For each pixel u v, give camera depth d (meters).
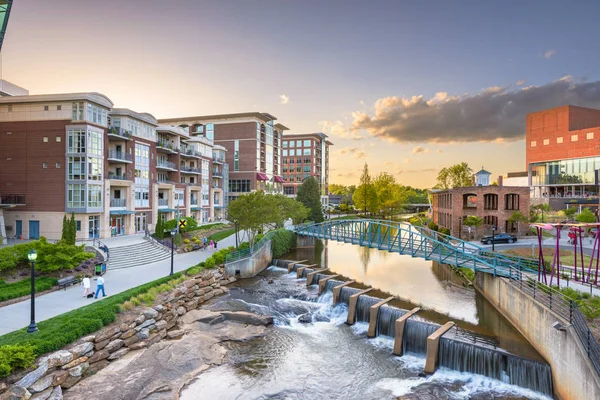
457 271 36.91
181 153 58.22
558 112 71.81
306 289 31.72
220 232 53.53
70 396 14.78
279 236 46.84
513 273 24.52
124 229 44.47
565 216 56.19
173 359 18.20
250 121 80.88
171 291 25.16
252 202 38.41
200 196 62.91
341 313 26.48
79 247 27.27
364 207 97.75
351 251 54.38
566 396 14.99
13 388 13.18
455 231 48.59
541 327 17.78
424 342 20.50
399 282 33.91
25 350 14.29
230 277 33.81
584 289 20.95
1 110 39.94
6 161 39.72
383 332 23.08
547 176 74.19
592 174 66.12
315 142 121.62
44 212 38.78
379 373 18.45
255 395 16.09
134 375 16.52
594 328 16.16
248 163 80.81
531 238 45.12
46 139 38.94
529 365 16.88
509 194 47.81
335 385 17.25
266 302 28.25
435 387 17.17
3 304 20.33
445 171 92.75
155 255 35.31
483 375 18.03
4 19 26.11
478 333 20.77
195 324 23.30
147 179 48.59
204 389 16.30
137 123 46.69
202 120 83.25
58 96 38.09
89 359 16.77
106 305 20.25
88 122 38.31
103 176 40.28
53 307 20.23
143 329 20.33
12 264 24.02
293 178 121.25
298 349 20.83
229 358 19.41
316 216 67.94
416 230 74.81
